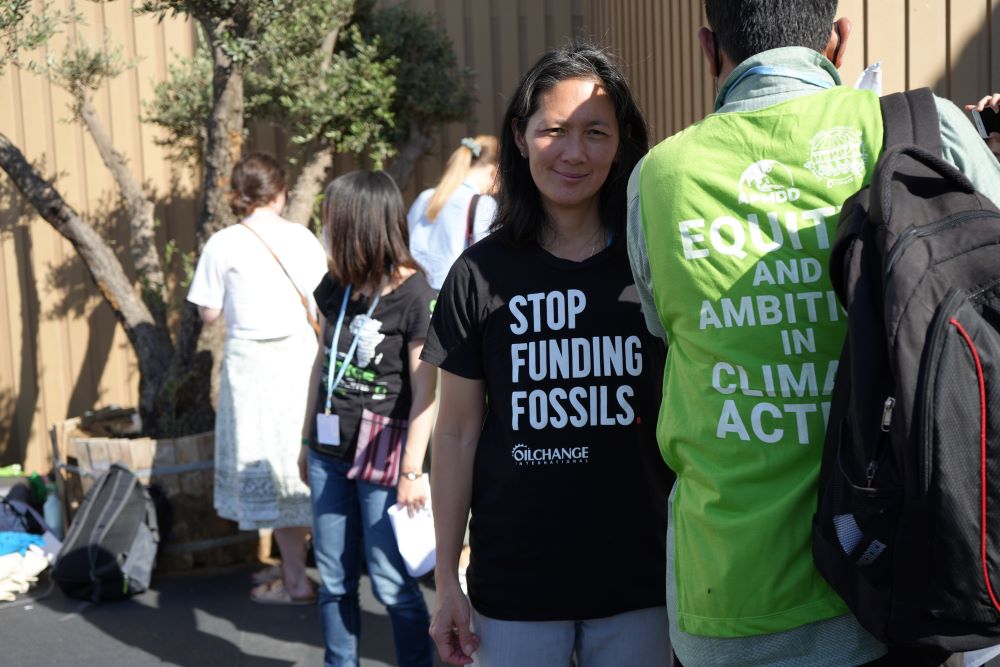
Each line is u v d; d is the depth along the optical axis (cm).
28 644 412
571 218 209
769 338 153
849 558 140
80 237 523
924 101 153
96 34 606
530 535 204
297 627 425
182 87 579
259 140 625
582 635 211
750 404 153
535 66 205
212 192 489
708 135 161
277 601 451
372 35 570
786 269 153
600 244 210
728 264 155
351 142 546
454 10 623
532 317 205
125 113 618
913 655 151
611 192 209
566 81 199
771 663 155
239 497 439
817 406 151
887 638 139
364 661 387
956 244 138
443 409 216
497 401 208
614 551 204
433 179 630
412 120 578
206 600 456
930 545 133
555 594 204
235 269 437
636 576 205
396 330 323
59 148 619
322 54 530
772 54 163
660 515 206
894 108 153
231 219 492
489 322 207
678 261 160
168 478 485
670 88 499
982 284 136
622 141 209
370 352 325
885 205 137
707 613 158
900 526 135
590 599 204
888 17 344
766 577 152
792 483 152
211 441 493
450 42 581
